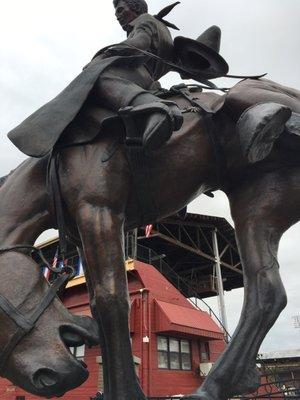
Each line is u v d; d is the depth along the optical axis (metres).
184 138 1.77
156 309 12.37
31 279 1.56
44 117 1.72
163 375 11.78
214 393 1.47
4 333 1.45
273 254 1.75
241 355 1.54
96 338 1.52
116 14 2.34
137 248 14.53
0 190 1.89
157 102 1.55
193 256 17.50
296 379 3.75
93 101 1.81
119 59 1.86
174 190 1.77
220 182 1.92
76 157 1.71
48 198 1.75
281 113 1.53
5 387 13.84
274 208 1.82
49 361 1.40
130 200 1.73
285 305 1.65
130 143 1.62
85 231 1.57
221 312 15.32
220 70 2.17
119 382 1.43
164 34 2.16
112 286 1.49
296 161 1.85
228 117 1.84
